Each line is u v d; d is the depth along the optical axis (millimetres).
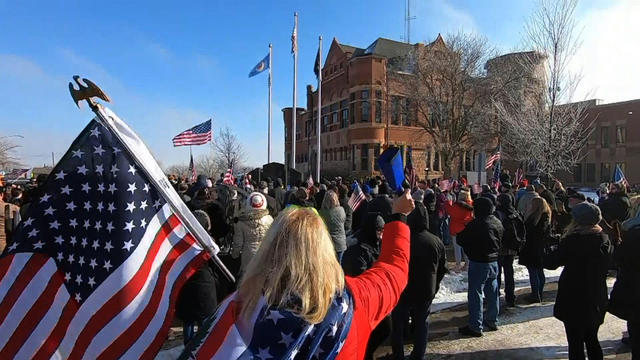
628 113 41125
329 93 45594
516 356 5332
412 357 4871
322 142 46812
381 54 39719
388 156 2164
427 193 10094
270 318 1280
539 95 20250
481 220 5910
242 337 1287
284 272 1335
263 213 5605
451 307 7137
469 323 6004
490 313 6199
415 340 4863
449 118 31062
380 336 4246
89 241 2463
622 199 8797
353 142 39125
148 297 2486
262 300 1309
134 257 2482
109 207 2506
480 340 5820
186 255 2625
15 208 7164
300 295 1296
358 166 38625
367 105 38469
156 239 2578
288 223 1412
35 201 2486
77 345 2342
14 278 2359
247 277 1396
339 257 7680
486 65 30156
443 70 30266
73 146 2566
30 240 2420
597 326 4324
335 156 43875
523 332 6098
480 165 14727
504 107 25500
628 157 41000
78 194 2508
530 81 21578
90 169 2539
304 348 1295
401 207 2109
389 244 1994
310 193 12016
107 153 2566
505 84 26312
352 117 39625
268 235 1437
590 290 4238
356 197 9539
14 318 2309
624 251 4305
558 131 19562
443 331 6148
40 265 2396
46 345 2307
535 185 11250
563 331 6117
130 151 2539
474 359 5258
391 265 1854
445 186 13789
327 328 1331
